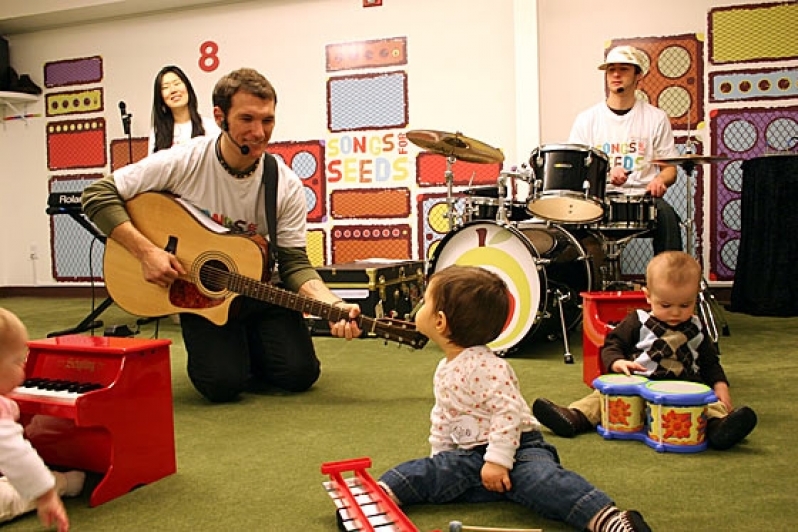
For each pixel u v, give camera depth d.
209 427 1.99
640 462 1.61
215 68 5.41
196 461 1.69
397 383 2.52
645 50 4.55
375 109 5.06
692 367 1.90
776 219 3.89
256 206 2.40
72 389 1.45
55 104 5.88
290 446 1.79
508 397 1.31
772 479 1.49
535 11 4.61
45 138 5.94
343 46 5.10
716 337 2.92
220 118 2.22
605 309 2.42
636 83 4.01
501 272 3.00
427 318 1.38
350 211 5.15
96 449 1.55
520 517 1.31
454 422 1.38
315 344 3.41
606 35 4.60
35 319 4.51
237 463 1.67
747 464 1.58
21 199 6.07
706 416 1.71
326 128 5.17
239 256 2.28
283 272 2.48
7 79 5.86
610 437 1.80
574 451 1.71
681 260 1.88
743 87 4.43
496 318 1.35
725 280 4.53
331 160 5.17
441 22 4.90
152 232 2.29
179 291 2.28
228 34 5.36
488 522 1.29
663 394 1.68
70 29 5.77
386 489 1.33
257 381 2.54
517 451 1.33
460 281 1.35
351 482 1.34
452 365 1.37
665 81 4.54
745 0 4.38
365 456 1.70
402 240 5.05
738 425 1.65
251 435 1.90
